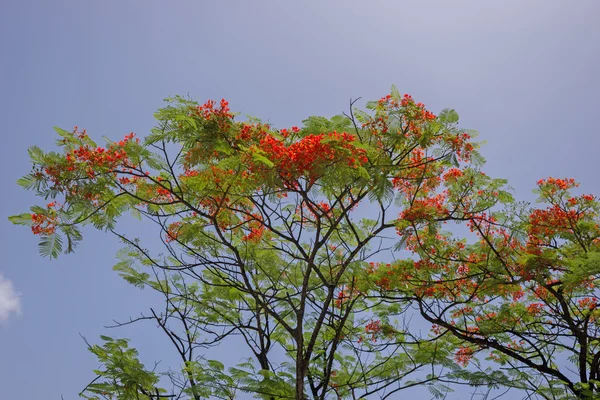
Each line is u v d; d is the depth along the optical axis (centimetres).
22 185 822
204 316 1282
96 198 910
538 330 1317
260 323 1231
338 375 1210
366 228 1241
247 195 939
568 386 1136
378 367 1212
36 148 831
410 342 1192
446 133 950
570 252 1221
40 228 821
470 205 1107
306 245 1268
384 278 1222
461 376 1070
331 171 838
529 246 1211
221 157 914
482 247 1247
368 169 939
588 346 1314
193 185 906
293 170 839
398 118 953
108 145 877
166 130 861
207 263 1001
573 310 1325
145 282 1199
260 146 852
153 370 1008
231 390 995
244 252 1188
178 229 1029
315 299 1267
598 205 1199
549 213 1225
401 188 1127
